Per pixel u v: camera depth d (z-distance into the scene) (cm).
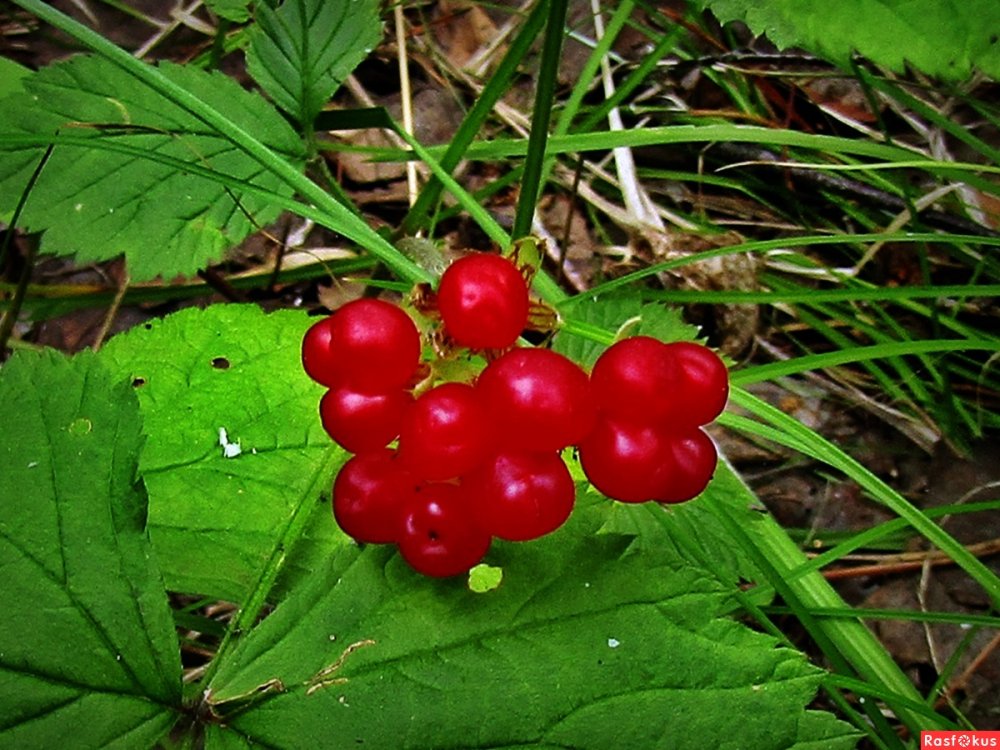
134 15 18
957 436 14
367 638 8
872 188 16
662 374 7
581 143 13
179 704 8
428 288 8
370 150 15
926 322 16
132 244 12
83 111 12
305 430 10
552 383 7
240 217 12
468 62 18
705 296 13
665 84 18
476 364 9
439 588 8
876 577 14
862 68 15
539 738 8
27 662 8
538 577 8
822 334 16
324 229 16
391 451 8
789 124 17
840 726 8
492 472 7
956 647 13
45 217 12
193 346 11
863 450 15
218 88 12
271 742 8
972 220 16
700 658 8
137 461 8
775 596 12
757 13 8
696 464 8
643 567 8
